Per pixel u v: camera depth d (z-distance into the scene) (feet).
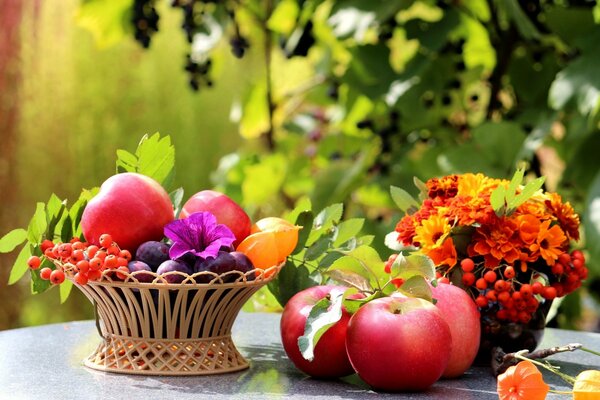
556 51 9.04
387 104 9.09
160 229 4.85
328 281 5.15
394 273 4.78
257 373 4.85
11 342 5.29
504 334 5.06
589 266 8.18
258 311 6.44
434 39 8.32
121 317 4.78
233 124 12.60
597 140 8.50
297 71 12.51
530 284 5.03
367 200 10.02
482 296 5.01
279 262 4.93
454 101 9.22
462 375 4.95
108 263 4.65
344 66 9.82
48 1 10.99
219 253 4.73
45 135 10.97
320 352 4.75
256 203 10.39
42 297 10.98
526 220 4.99
